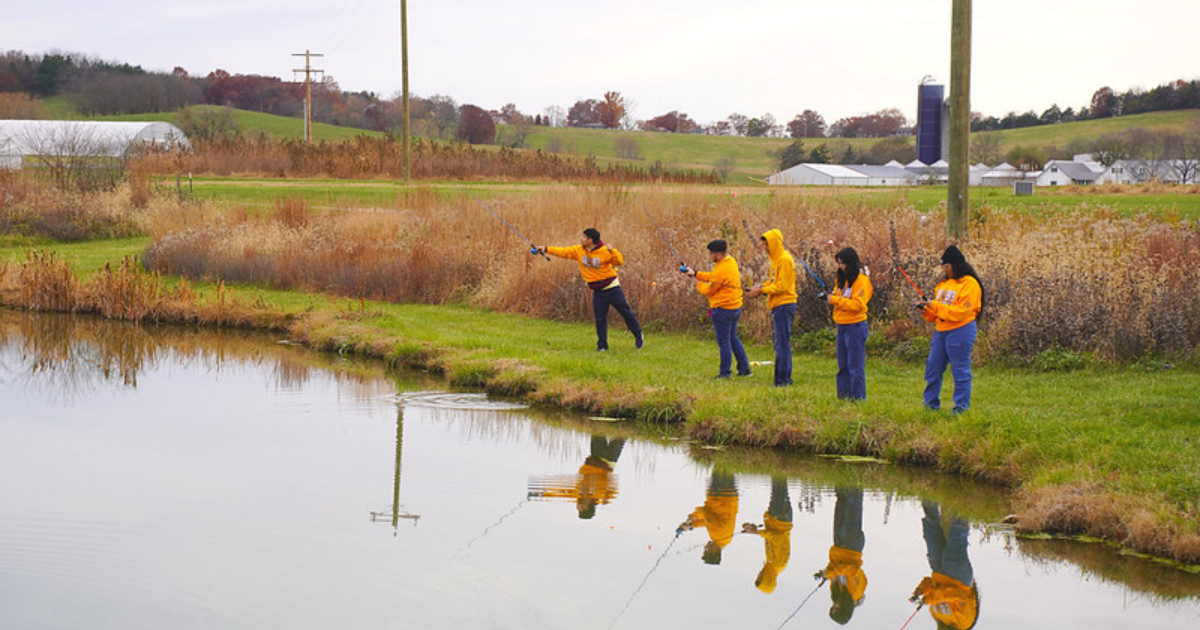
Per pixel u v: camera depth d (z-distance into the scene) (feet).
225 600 24.20
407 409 43.80
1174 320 42.73
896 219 63.26
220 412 43.42
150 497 31.89
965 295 34.76
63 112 401.90
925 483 33.12
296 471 34.94
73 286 72.23
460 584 25.31
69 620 23.04
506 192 106.01
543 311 61.82
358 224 79.97
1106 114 501.56
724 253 43.52
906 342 47.44
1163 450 30.25
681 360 48.39
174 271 79.41
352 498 32.01
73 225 95.35
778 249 41.24
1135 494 27.78
